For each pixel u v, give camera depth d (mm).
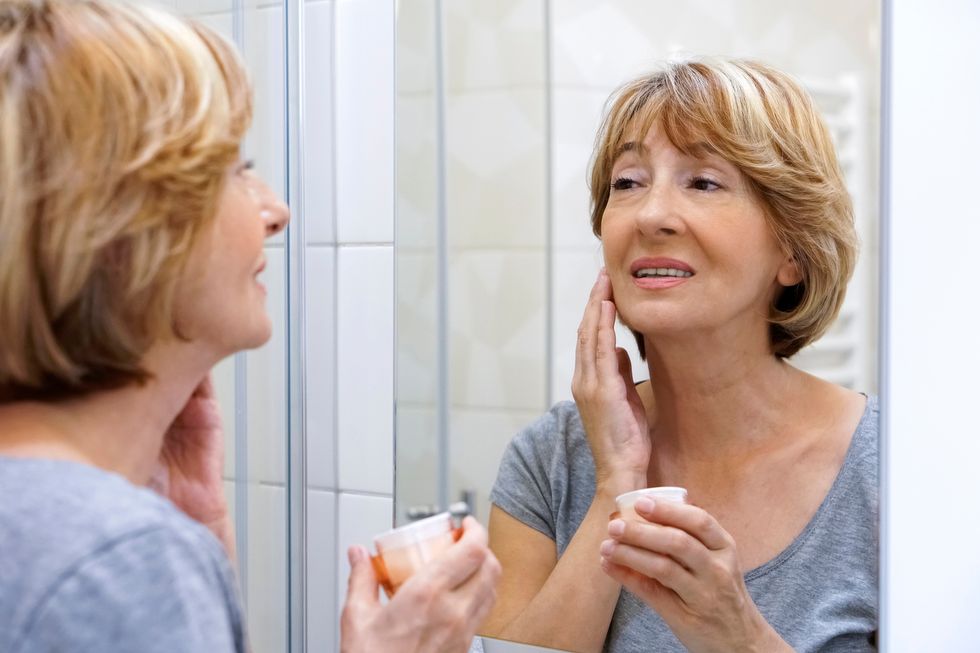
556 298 1000
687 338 910
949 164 850
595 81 956
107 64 594
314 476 1198
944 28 840
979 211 854
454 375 1075
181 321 666
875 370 848
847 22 842
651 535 907
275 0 1122
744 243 876
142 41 616
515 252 1024
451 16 1053
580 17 962
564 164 984
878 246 839
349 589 759
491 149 1037
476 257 1054
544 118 997
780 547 890
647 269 924
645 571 916
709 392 909
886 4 828
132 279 607
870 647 865
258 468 1123
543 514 1013
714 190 883
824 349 865
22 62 587
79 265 587
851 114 843
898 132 833
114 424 654
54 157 580
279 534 1151
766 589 895
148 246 609
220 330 688
